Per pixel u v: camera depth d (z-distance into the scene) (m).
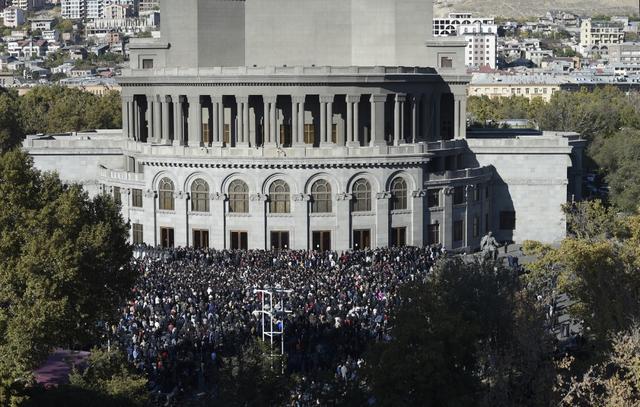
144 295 129.62
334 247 178.75
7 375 81.81
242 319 118.50
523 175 198.12
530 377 89.38
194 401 93.25
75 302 101.56
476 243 193.12
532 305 95.94
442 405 88.69
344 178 177.75
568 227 193.62
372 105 188.62
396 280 140.50
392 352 89.00
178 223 182.38
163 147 184.88
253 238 178.62
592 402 87.31
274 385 87.69
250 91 187.50
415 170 181.38
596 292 102.19
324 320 118.94
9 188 106.50
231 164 177.38
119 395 87.75
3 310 96.94
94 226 104.94
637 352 91.62
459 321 90.00
